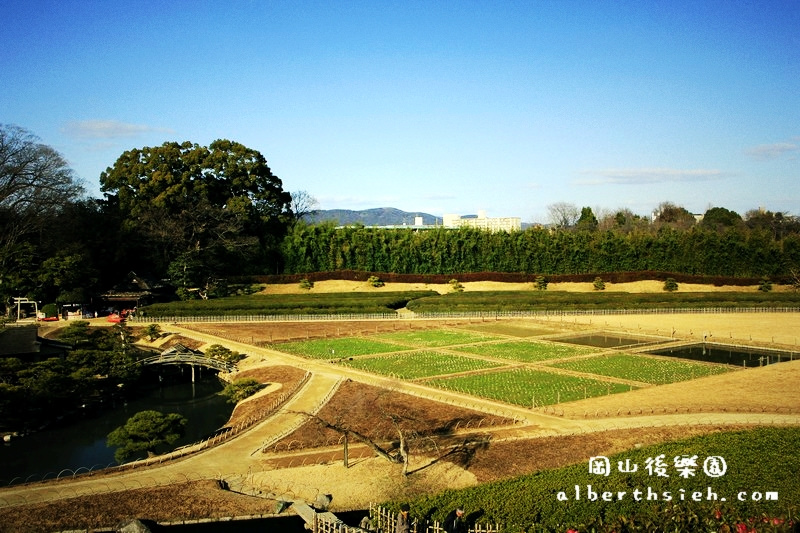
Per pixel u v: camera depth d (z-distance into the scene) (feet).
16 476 166.40
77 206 410.52
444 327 362.33
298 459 161.99
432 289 463.42
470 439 169.48
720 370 251.19
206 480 148.87
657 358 277.44
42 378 212.84
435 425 182.39
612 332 345.92
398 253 493.77
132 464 159.53
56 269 351.25
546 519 120.37
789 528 105.40
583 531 109.09
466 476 146.20
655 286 481.87
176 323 351.05
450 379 237.25
